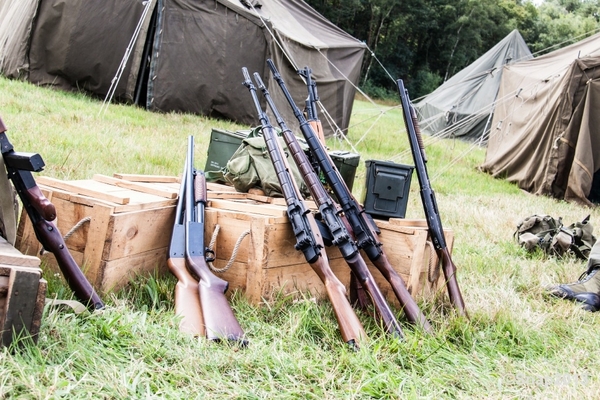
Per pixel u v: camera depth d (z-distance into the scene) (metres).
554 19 77.75
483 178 11.71
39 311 2.37
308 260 3.31
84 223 3.28
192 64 12.27
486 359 3.23
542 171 10.66
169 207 3.60
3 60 12.29
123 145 7.66
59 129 7.79
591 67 10.15
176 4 11.98
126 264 3.34
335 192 3.73
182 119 11.63
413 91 56.84
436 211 3.96
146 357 2.54
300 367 2.69
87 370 2.33
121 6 12.00
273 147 3.69
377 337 3.29
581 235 6.00
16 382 2.12
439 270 4.05
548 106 10.75
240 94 12.71
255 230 3.42
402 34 59.09
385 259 3.62
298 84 13.52
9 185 2.69
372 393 2.63
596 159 10.19
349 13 56.97
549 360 3.35
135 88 12.39
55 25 12.05
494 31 66.94
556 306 4.35
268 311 3.37
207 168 4.61
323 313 3.46
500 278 4.84
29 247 3.40
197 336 2.79
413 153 4.09
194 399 2.33
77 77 12.26
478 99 19.08
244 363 2.63
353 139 14.46
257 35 12.59
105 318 2.73
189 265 3.13
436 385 2.85
